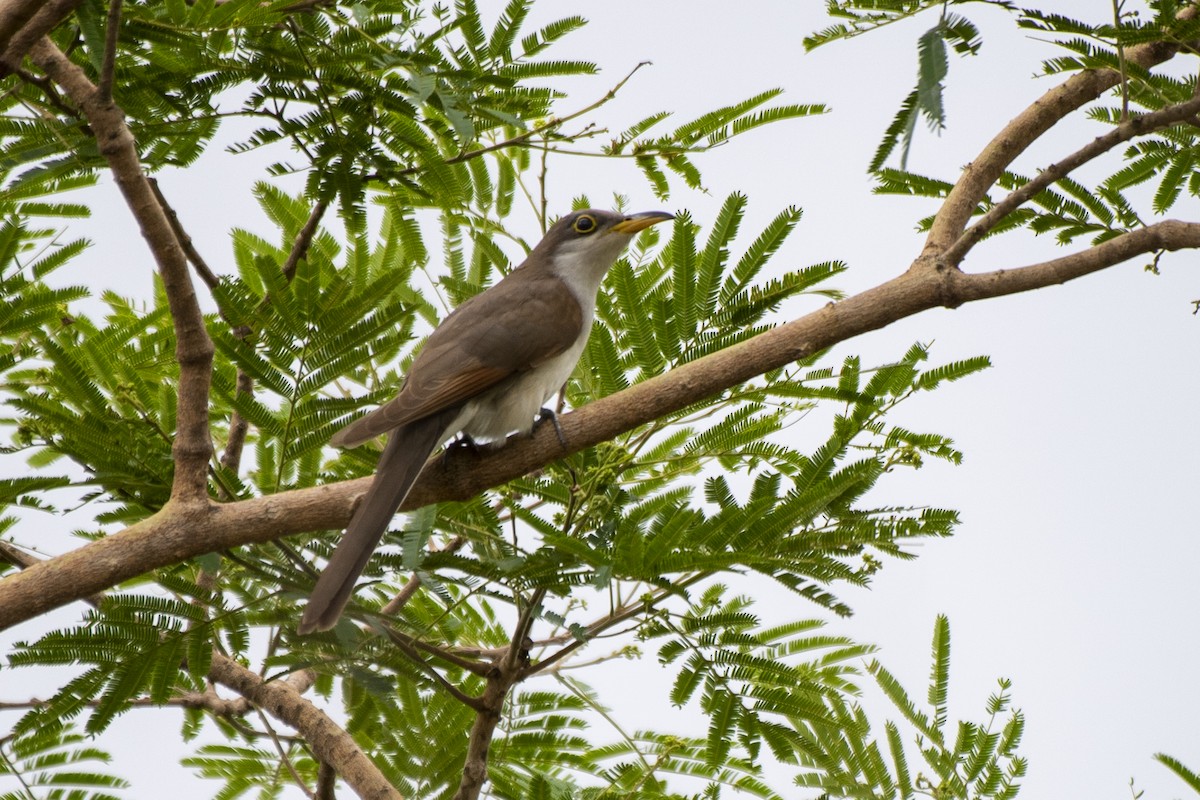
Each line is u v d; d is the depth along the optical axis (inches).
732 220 396.8
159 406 437.7
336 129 397.4
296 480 436.5
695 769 416.2
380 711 435.2
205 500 328.8
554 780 397.4
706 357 354.6
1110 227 416.5
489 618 498.3
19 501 369.7
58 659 350.0
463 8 400.8
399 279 384.8
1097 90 387.2
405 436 368.5
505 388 406.3
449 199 440.8
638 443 410.3
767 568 336.2
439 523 376.8
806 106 421.4
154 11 361.4
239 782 483.5
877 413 386.3
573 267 453.1
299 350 381.1
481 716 382.0
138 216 323.6
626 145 423.5
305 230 457.4
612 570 331.6
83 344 430.6
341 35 374.9
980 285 348.2
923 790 398.6
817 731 397.1
